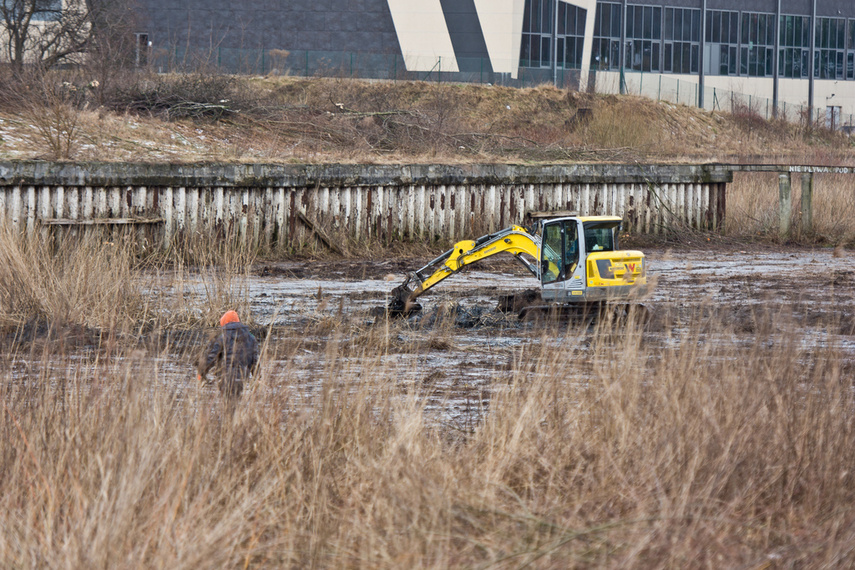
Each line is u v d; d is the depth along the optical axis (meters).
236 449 17.00
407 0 155.25
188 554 12.37
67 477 15.06
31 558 12.50
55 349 29.86
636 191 81.62
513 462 16.59
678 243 81.25
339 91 108.31
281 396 20.23
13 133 68.81
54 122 69.44
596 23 175.62
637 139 110.81
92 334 33.69
